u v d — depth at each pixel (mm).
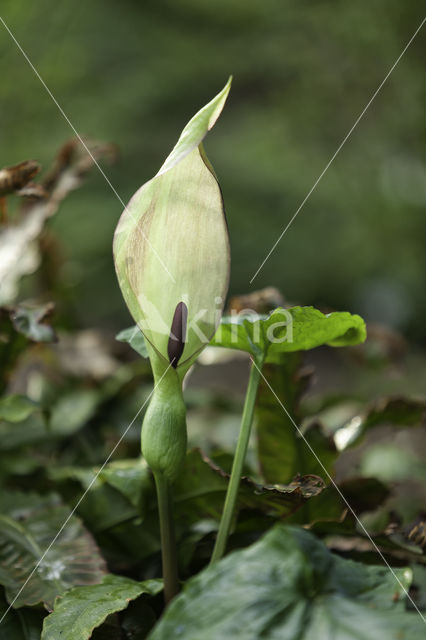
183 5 3857
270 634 437
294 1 2775
